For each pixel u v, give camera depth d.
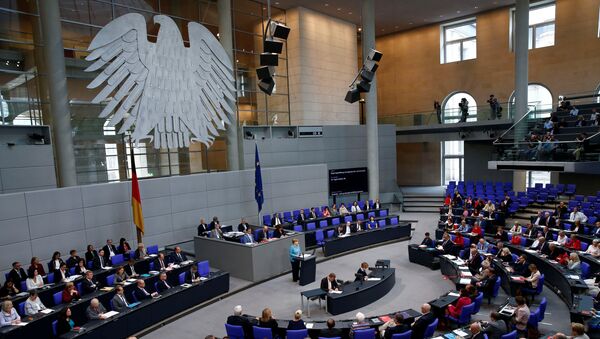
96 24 16.23
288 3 22.47
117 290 10.04
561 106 20.88
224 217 18.48
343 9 23.83
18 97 14.59
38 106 15.07
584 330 7.58
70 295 10.15
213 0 20.31
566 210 16.67
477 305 9.59
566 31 23.45
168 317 10.77
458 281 11.20
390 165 26.34
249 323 8.55
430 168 30.39
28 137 13.59
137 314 9.88
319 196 22.20
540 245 13.16
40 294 10.45
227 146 19.61
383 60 31.09
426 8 24.81
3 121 14.12
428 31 28.81
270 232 15.62
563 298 11.05
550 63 24.09
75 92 15.73
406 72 30.08
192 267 12.02
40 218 13.02
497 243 13.38
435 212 24.42
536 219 16.58
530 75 24.81
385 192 26.16
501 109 23.45
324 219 18.70
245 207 19.25
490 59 26.30
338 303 10.72
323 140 23.56
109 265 12.81
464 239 14.81
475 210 18.55
